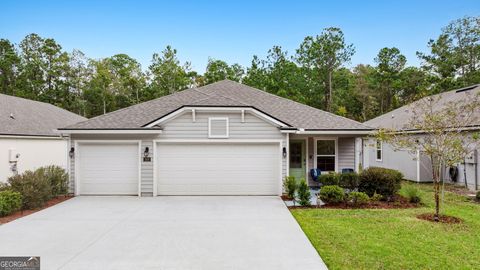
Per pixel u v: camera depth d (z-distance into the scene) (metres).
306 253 5.92
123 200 11.19
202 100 12.63
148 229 7.54
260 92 16.97
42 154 17.19
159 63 44.84
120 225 7.89
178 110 11.88
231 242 6.58
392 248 6.12
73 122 22.67
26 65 41.81
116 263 5.46
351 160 14.31
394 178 11.06
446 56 37.69
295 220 8.36
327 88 40.59
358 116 45.16
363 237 6.82
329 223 8.02
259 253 5.94
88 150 12.19
